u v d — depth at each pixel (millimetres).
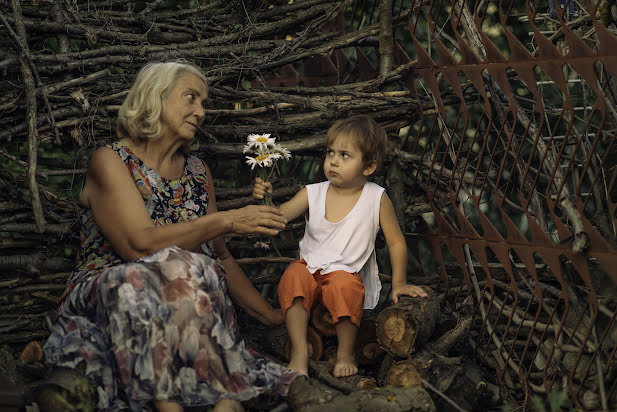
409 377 2531
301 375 2424
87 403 2191
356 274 2863
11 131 2924
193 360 2160
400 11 3334
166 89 2510
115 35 3188
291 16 3453
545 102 3311
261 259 3312
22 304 3057
